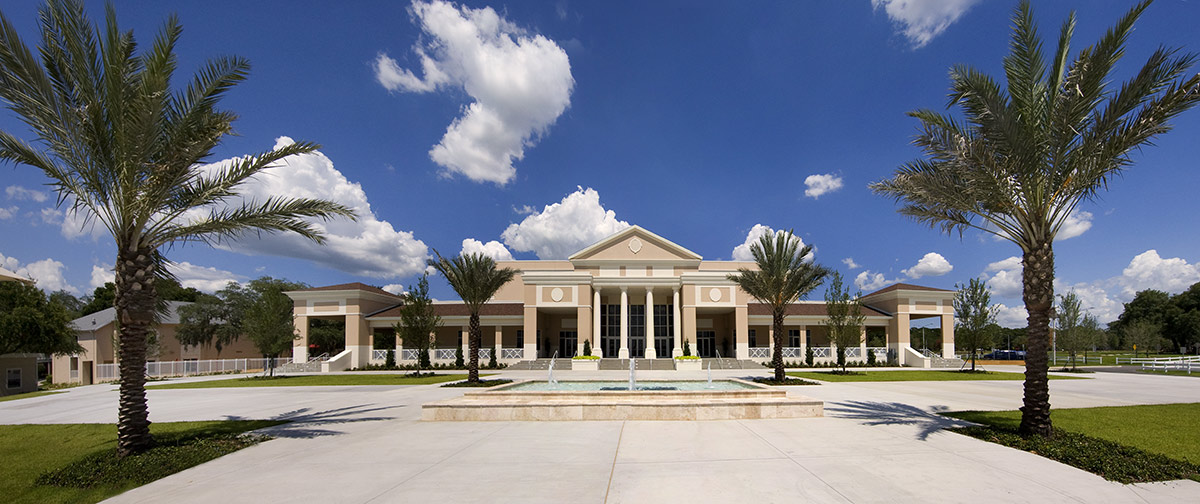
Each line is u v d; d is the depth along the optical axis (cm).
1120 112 1076
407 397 2211
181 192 1217
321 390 2645
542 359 4588
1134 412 1611
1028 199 1170
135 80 1116
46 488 868
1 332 3438
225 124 1181
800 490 770
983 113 1151
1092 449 996
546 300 4644
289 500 754
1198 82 995
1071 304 4906
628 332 5109
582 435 1198
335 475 880
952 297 4950
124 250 1116
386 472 893
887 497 738
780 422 1359
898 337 4850
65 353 3953
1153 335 6316
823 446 1062
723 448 1049
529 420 1427
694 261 4847
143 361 1127
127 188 1090
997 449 1030
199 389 2839
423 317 3759
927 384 2747
